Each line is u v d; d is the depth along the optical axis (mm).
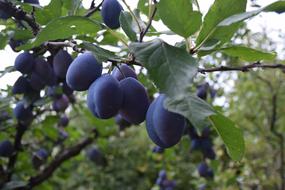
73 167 2086
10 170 866
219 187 1445
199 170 1012
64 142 1147
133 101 374
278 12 332
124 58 378
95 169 2105
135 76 404
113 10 492
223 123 363
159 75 309
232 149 377
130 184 2082
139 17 478
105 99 365
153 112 345
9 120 873
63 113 929
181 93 296
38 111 815
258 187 1647
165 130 333
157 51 321
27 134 1088
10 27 626
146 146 2033
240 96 1880
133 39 397
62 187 2121
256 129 1807
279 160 1688
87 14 536
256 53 392
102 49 377
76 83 391
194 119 289
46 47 518
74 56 569
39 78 576
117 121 971
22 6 514
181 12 347
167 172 1337
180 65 312
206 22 365
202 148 880
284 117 1858
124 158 2070
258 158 1713
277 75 1744
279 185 1604
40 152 950
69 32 395
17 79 628
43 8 509
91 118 1082
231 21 335
